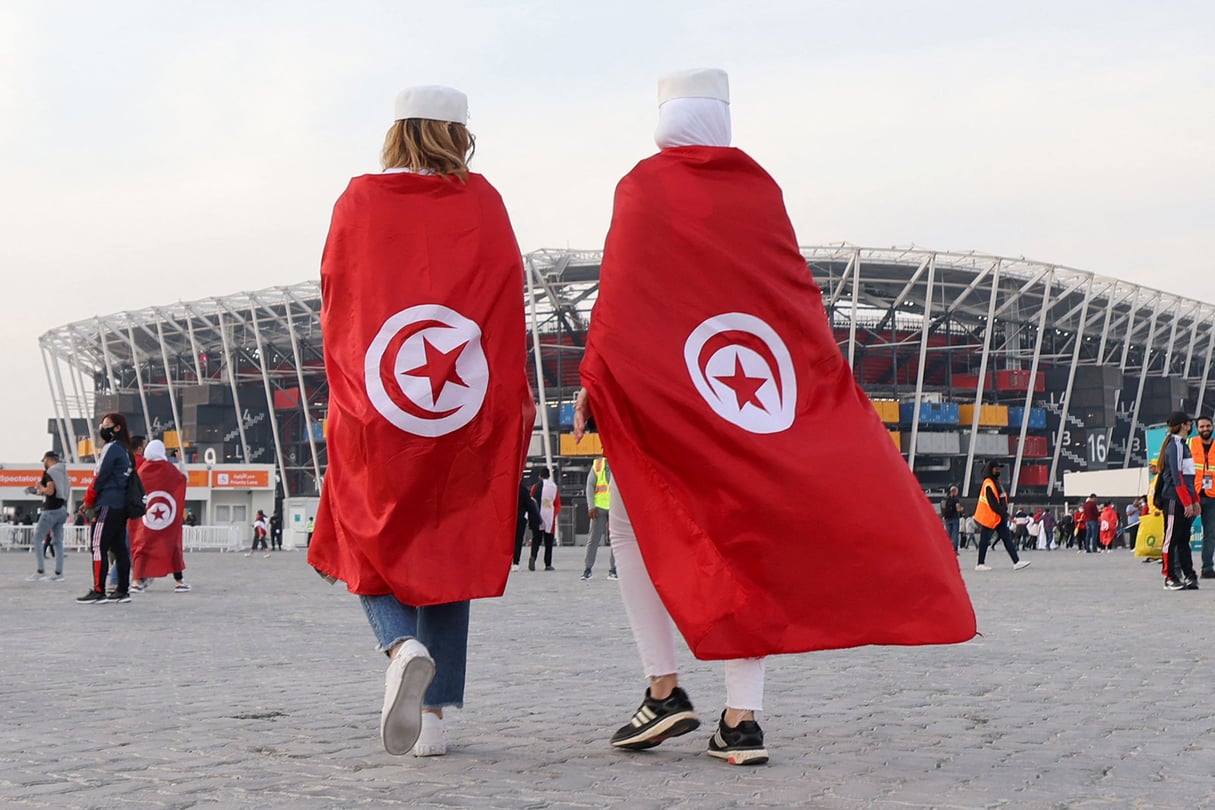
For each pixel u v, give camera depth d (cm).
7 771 473
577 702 675
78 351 11094
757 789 432
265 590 1991
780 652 461
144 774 466
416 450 478
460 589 479
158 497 1959
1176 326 10219
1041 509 7338
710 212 492
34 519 7081
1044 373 10325
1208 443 1984
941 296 9588
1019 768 475
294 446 10838
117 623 1291
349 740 545
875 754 506
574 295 8988
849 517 465
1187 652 912
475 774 462
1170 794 427
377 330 486
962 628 466
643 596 508
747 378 484
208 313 9975
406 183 497
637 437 478
